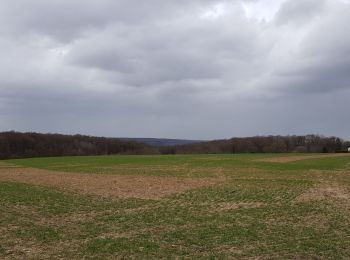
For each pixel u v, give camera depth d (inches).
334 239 569.6
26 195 1042.7
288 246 529.7
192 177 1640.0
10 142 4778.5
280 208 868.0
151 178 1604.3
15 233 593.6
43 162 2854.3
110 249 510.3
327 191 1151.6
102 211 840.3
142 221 725.3
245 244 543.2
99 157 3666.3
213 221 724.0
